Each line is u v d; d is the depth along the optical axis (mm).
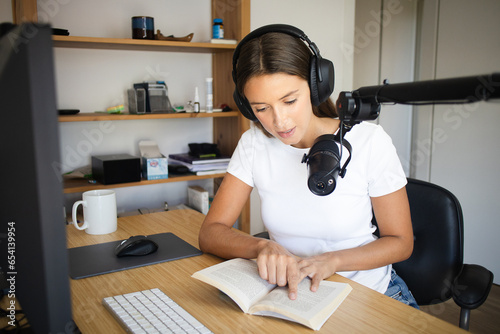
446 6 2689
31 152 466
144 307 863
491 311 2328
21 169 502
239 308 881
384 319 822
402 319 823
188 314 833
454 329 785
